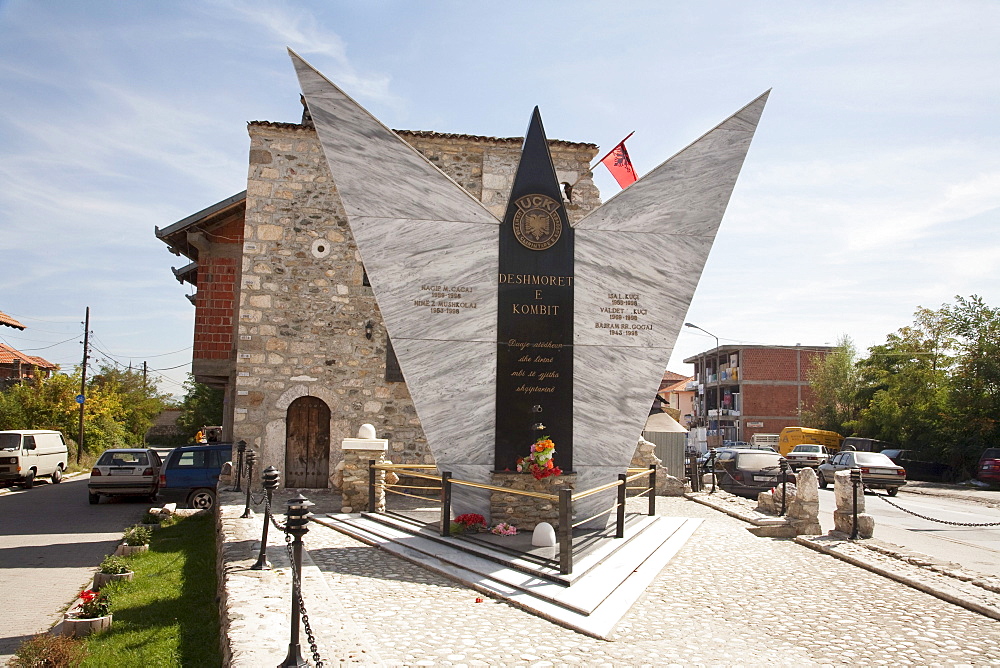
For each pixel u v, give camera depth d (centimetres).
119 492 1862
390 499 1410
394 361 1617
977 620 657
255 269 1583
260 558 705
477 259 1009
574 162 1739
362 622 594
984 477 2544
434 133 1652
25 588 920
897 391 3325
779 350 5169
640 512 1276
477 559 817
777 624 636
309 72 988
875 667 533
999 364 2912
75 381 3450
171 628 657
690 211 1073
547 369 1007
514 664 508
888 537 1241
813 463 2938
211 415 4484
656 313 1045
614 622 610
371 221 987
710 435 5409
